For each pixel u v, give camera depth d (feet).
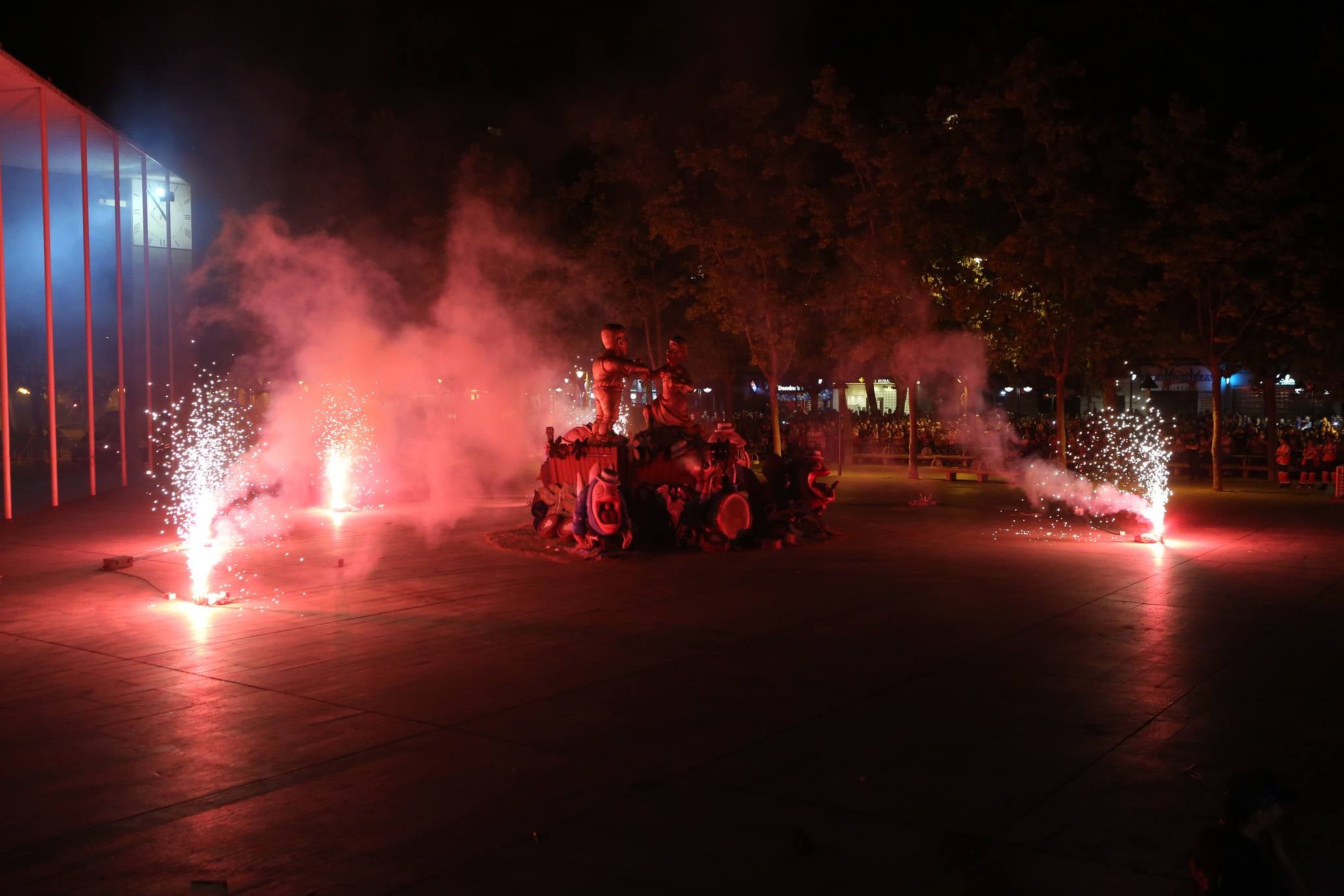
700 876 17.78
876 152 99.86
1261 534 61.93
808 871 17.92
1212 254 86.22
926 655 33.12
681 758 23.68
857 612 39.75
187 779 22.48
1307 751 23.99
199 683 30.25
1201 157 87.97
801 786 21.90
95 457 121.08
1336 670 31.01
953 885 17.39
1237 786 13.93
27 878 17.79
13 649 34.58
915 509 76.18
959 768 22.89
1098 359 101.76
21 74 70.69
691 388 58.95
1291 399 153.79
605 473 52.85
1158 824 19.80
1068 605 40.98
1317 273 86.12
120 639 35.94
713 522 54.44
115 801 21.22
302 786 22.03
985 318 101.45
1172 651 33.50
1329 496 84.58
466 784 22.12
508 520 69.92
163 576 48.62
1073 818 20.15
